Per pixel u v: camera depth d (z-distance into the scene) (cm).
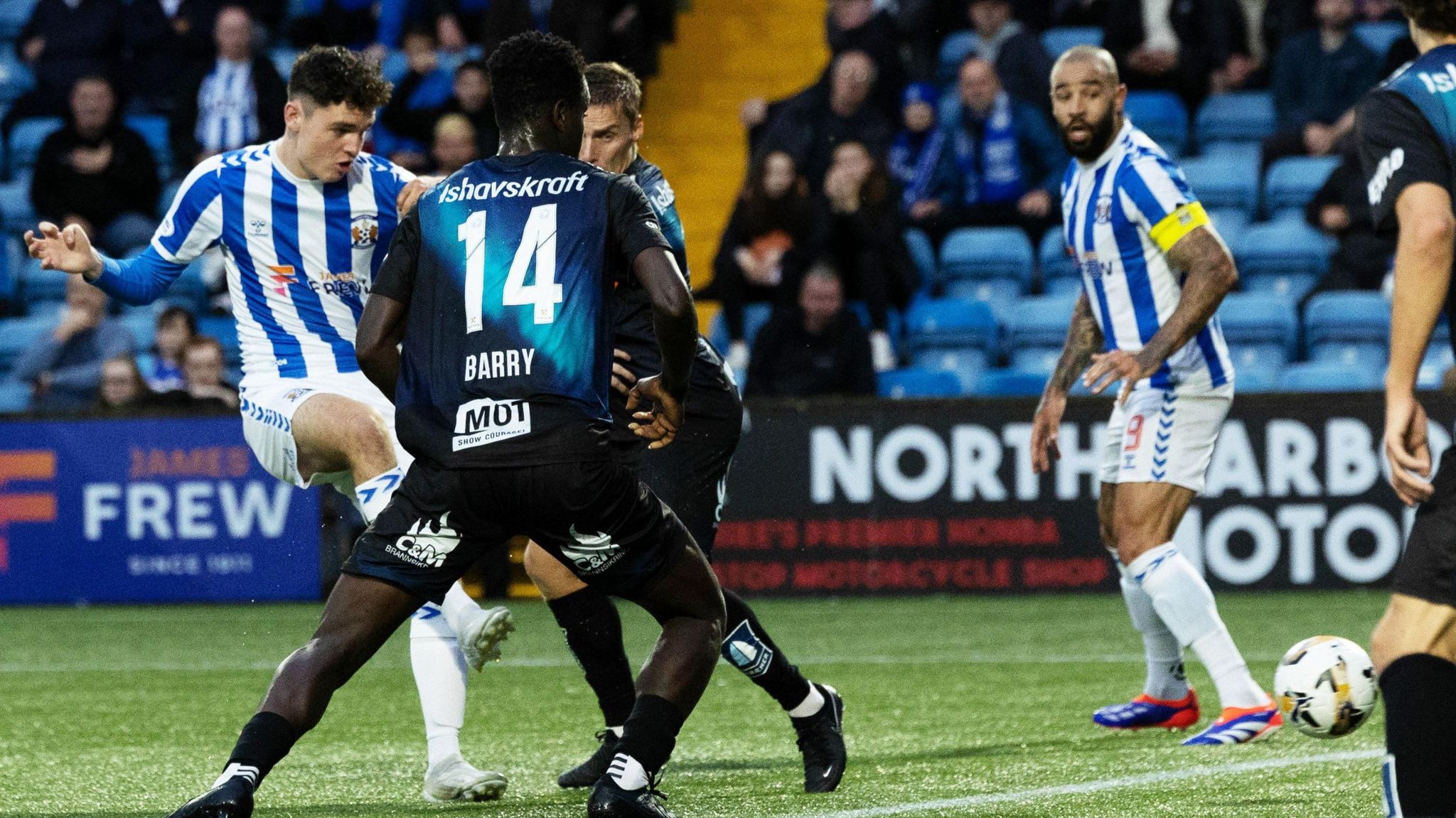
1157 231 1666
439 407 1124
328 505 3447
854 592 3300
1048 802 1341
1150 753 1617
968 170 3944
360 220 1616
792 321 3525
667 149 4675
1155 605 1692
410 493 1128
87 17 4519
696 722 1898
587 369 1118
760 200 3803
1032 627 2836
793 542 3316
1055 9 4366
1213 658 1661
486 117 3969
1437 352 3606
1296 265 3847
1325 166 3972
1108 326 1767
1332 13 3988
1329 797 1345
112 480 3484
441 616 1434
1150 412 1709
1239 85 4169
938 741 1731
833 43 4062
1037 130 3906
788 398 3331
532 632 2948
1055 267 3909
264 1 4597
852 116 3881
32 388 3788
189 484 3462
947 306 3806
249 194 1592
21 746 1806
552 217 1136
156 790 1517
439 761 1409
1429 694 961
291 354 1614
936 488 3284
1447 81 983
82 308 3791
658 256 1109
